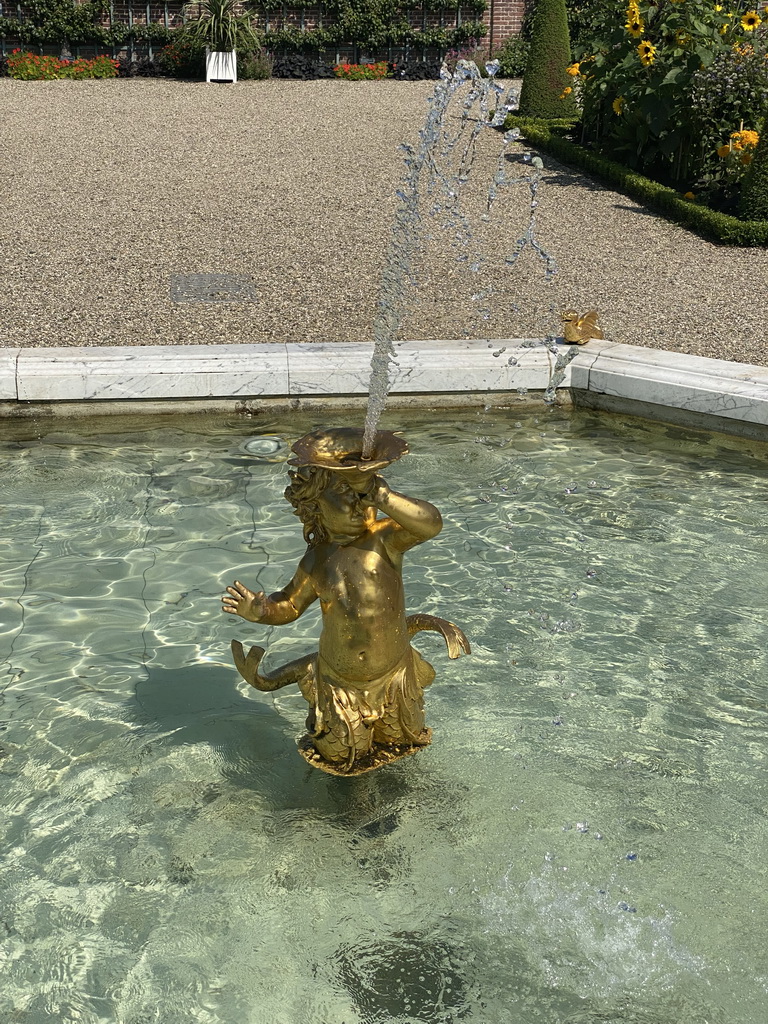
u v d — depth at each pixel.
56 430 5.83
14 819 3.01
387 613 2.82
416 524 2.67
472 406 6.22
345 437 2.68
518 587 4.33
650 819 3.05
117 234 9.99
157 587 4.29
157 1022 2.39
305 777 3.21
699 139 12.06
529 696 3.64
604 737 3.43
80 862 2.85
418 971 2.53
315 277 8.64
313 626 4.11
